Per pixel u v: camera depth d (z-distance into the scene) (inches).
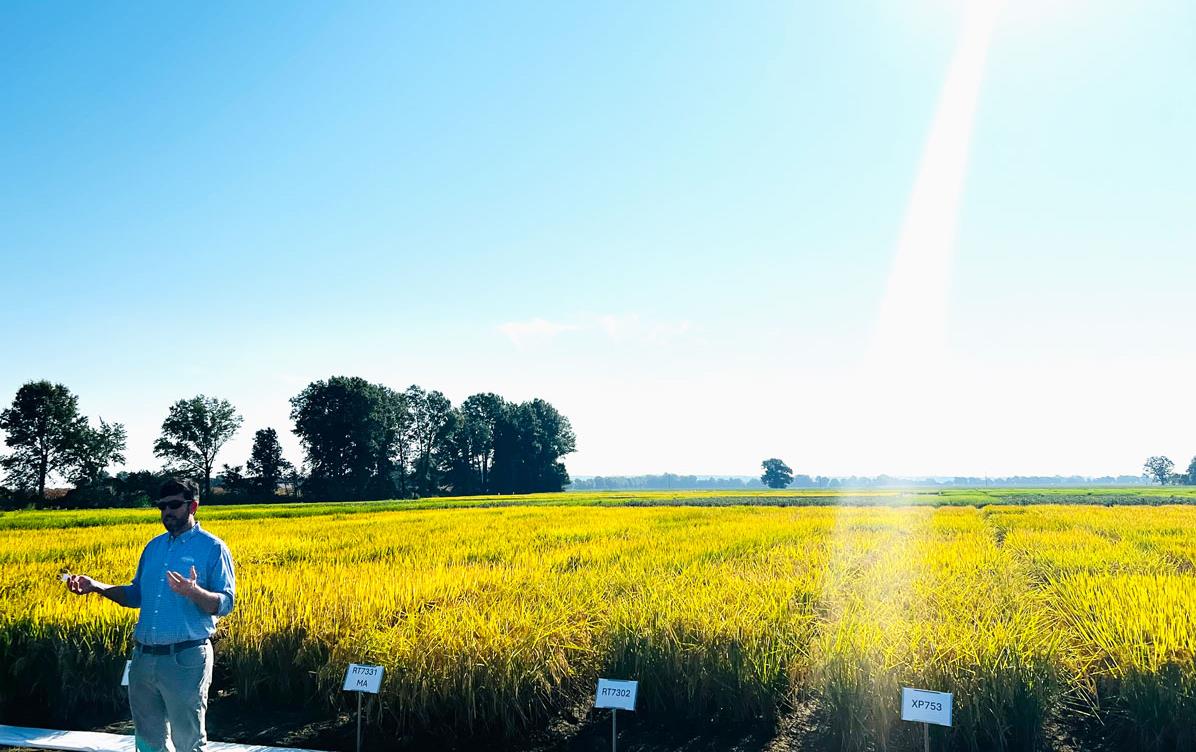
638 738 275.7
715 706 300.5
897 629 282.5
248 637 309.3
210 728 283.3
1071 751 261.0
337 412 3348.9
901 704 252.7
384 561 581.3
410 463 3890.3
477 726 282.0
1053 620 347.3
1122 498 2267.5
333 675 288.7
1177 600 335.9
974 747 253.9
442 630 289.3
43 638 313.9
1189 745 251.0
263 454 3395.7
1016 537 779.4
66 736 271.0
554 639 297.3
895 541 716.7
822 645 285.1
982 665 258.1
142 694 209.3
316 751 258.2
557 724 288.7
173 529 217.5
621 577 444.5
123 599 217.8
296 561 614.5
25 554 723.4
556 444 4148.6
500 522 1107.3
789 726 283.9
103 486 3029.0
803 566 499.5
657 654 294.8
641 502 2095.2
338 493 3326.8
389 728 283.1
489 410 4175.7
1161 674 255.4
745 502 2085.4
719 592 362.9
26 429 2928.2
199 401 3304.6
